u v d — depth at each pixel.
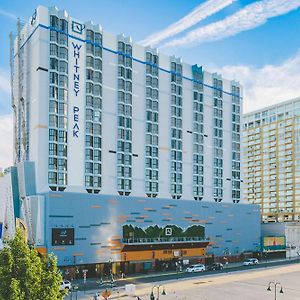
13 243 35.50
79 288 72.56
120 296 65.62
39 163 84.50
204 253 106.19
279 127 199.12
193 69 117.00
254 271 96.44
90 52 93.31
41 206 80.69
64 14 89.88
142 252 92.81
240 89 131.12
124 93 98.50
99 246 85.94
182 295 66.81
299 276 88.50
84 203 84.88
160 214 98.81
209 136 119.44
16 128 97.00
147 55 105.38
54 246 79.25
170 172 107.12
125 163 96.88
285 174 193.62
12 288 32.00
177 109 110.81
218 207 113.94
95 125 92.38
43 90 86.31
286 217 190.62
